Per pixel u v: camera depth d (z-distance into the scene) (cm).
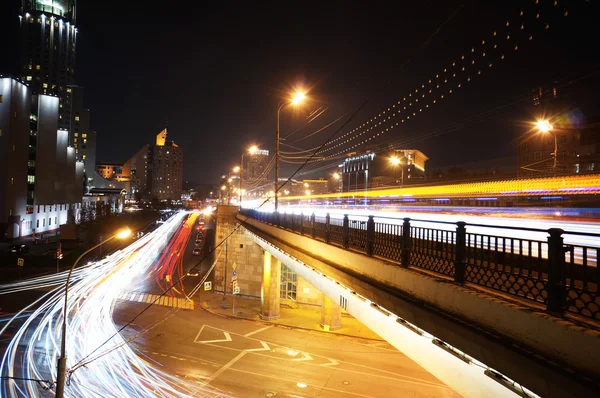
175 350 2495
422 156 10338
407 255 867
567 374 448
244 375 2139
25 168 6881
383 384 2061
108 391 1847
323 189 14400
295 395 1914
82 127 14862
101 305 3494
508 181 3462
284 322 3180
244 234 4075
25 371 2056
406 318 822
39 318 3036
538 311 523
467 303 639
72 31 13700
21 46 12556
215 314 3394
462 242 698
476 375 641
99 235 8012
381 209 5191
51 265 5103
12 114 6475
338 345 2659
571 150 4178
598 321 471
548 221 1992
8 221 6425
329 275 1299
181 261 5972
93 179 15188
